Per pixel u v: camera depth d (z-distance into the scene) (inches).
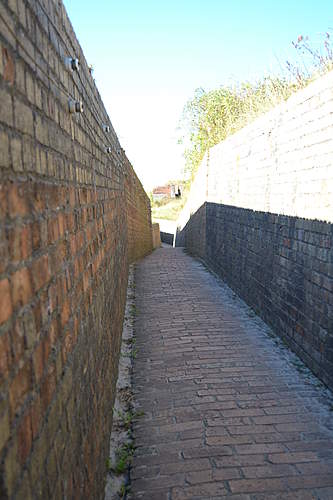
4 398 41.0
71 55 93.0
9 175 45.6
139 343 246.5
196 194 668.7
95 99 142.9
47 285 60.5
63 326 70.2
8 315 43.4
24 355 48.2
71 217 82.7
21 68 51.8
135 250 555.5
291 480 124.6
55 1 76.2
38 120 59.3
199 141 859.4
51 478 57.1
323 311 190.9
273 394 179.6
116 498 118.4
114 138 252.4
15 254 46.5
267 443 143.5
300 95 218.1
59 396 64.4
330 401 173.5
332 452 138.3
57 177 70.9
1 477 38.9
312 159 203.3
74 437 75.0
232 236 389.7
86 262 101.3
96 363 111.7
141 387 188.2
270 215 270.2
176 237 1087.0
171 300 350.9
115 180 244.1
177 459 135.5
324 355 189.8
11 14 48.6
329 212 185.0
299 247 220.1
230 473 128.1
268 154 273.7
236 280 374.3
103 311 137.4
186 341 248.7
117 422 158.2
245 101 502.0
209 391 183.3
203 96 845.8
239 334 261.4
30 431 48.9
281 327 250.1
